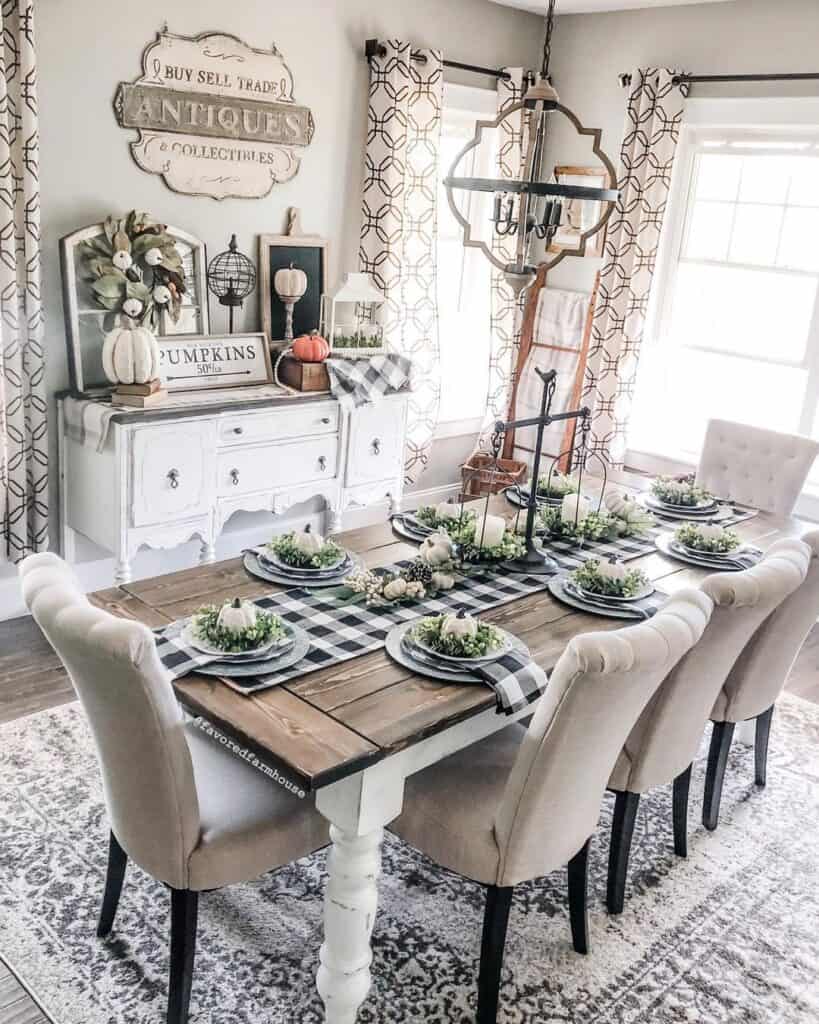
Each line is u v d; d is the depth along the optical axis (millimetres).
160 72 3521
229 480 3678
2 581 3572
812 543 2473
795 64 4137
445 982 2127
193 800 1795
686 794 2568
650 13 4555
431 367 4750
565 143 4977
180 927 1866
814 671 3771
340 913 1852
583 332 4930
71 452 3537
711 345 4852
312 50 3996
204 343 3748
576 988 2131
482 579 2533
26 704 3092
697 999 2129
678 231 4785
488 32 4695
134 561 3922
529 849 1909
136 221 3518
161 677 1662
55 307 3467
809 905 2463
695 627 1904
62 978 2055
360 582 2375
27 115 3086
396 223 4348
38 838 2477
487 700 1918
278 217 4074
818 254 4422
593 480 3469
